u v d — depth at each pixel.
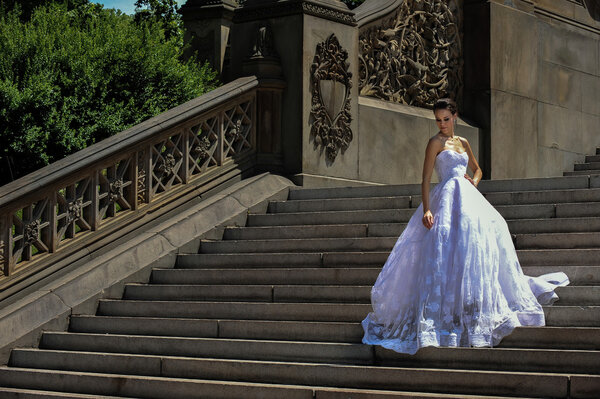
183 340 7.12
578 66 14.98
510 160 13.41
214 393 6.39
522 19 13.73
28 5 15.48
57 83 11.26
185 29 13.03
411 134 11.94
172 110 9.53
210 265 8.62
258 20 10.84
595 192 8.12
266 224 9.38
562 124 14.55
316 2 10.59
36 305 7.79
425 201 6.37
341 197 9.66
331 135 10.75
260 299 7.67
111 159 8.84
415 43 12.51
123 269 8.44
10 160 11.13
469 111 13.32
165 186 9.50
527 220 7.79
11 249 7.96
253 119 10.56
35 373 7.18
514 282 6.20
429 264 6.16
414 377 5.93
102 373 7.13
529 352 5.82
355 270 7.54
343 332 6.68
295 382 6.34
